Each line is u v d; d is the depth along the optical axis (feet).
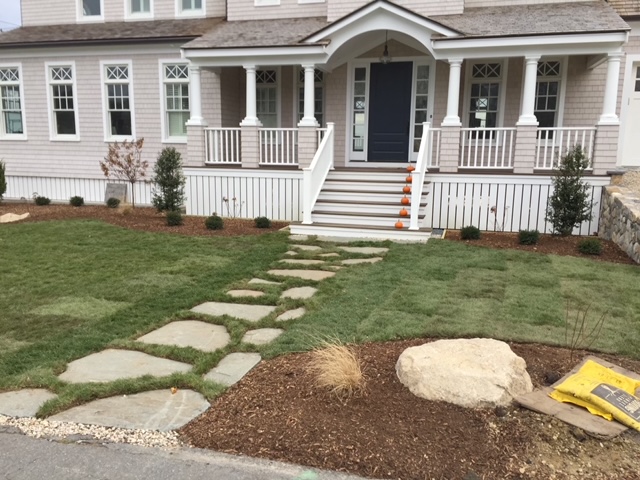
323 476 9.14
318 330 15.71
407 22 34.55
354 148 42.91
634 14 36.99
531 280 21.43
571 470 9.21
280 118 44.88
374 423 10.48
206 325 16.81
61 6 51.65
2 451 9.98
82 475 9.28
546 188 32.76
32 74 49.57
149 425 10.75
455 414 10.72
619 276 22.13
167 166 36.76
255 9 45.50
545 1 39.37
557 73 38.40
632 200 28.12
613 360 13.70
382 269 23.34
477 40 32.63
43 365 13.53
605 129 31.94
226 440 10.18
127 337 15.64
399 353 13.76
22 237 30.81
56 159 50.57
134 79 46.96
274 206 38.09
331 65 39.93
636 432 10.16
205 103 44.47
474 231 30.25
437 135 37.40
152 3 49.29
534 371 12.69
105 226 33.96
